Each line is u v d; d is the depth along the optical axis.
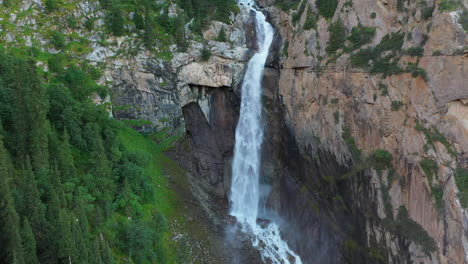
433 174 32.28
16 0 50.88
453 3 31.88
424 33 34.00
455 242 30.16
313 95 46.56
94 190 37.88
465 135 30.41
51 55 50.41
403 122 35.16
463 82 30.38
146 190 45.09
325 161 44.97
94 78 52.75
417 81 33.81
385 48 37.81
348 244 41.75
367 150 38.91
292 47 51.47
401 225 34.97
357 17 42.28
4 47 46.72
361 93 39.50
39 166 32.69
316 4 48.62
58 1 53.97
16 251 23.56
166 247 41.88
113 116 54.91
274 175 55.47
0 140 29.20
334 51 44.03
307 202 48.66
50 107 40.75
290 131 51.59
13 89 34.12
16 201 27.05
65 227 26.69
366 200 39.03
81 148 41.53
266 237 50.94
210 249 45.41
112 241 36.25
